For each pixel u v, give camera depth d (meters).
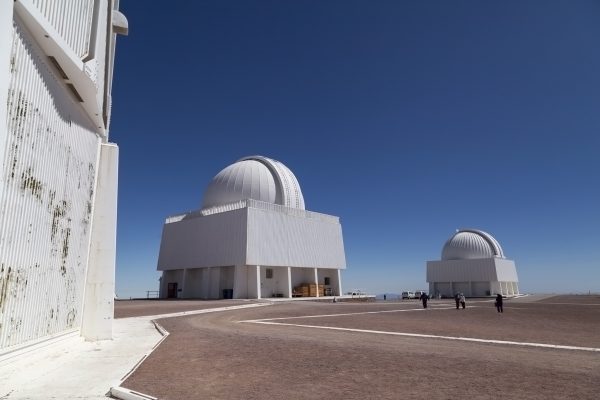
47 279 11.24
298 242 58.47
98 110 14.38
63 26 9.91
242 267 53.09
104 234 16.25
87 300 15.44
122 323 22.25
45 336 11.21
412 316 27.52
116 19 17.67
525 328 19.75
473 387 7.82
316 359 10.80
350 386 7.98
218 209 57.78
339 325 20.58
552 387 7.79
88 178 15.02
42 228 10.66
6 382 8.52
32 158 9.70
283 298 53.97
